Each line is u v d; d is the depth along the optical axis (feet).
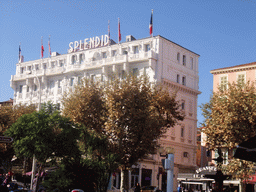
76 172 62.34
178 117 147.02
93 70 223.51
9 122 165.07
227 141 115.03
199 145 245.45
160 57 202.49
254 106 111.75
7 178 79.10
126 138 137.08
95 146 87.81
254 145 33.01
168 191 40.91
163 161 41.50
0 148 152.05
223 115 115.65
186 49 224.53
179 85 211.20
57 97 237.45
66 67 236.22
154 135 134.00
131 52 212.23
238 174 115.75
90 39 234.38
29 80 254.27
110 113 134.00
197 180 174.60
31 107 187.73
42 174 110.63
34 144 92.63
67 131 95.09
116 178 191.31
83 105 142.00
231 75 177.99
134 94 134.92
